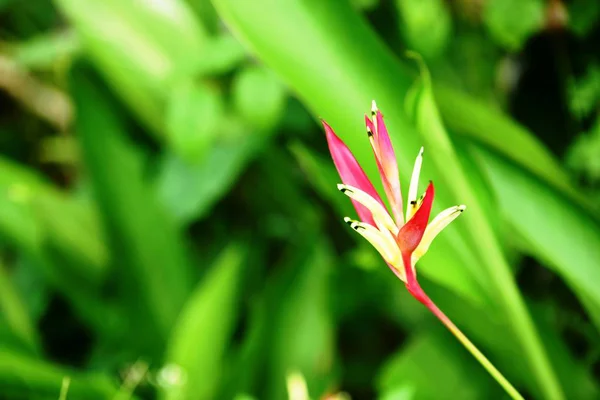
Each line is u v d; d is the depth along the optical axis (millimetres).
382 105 1207
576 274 1267
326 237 2332
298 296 1831
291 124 2047
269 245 2398
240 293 1955
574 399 1444
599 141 1680
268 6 1213
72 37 2211
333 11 1225
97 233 2066
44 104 2643
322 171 1304
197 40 2061
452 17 1919
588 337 1786
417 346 1628
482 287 1162
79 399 1308
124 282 1982
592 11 1633
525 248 1347
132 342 1998
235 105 1803
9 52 2646
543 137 1905
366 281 1968
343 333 2322
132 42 2064
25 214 2051
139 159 2141
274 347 1779
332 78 1210
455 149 1157
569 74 1759
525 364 1409
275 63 1192
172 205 2068
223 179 2035
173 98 1777
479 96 1947
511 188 1306
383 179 961
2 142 2795
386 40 1910
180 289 1993
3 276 1872
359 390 2279
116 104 2102
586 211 1286
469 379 1565
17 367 1271
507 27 1630
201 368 1635
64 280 2031
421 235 958
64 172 2834
